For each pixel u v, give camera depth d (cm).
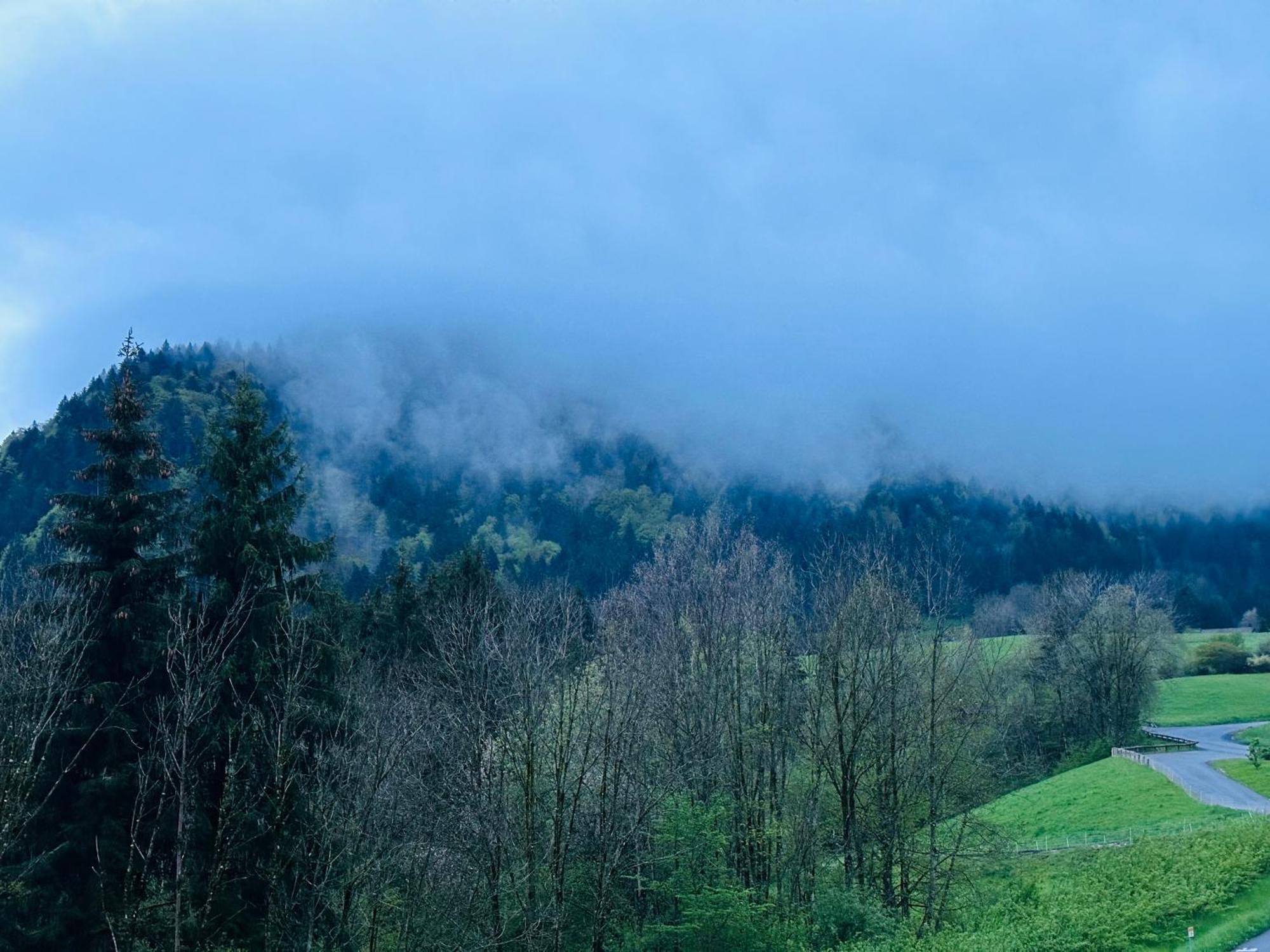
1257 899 3177
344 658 3322
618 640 4019
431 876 3147
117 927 2692
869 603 4075
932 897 3725
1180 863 3606
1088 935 2991
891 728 3947
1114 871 3728
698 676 4050
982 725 4753
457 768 3203
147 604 3042
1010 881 4125
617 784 3177
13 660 2792
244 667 3052
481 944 2977
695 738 3791
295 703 2948
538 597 3866
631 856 3369
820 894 3697
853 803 3853
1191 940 2839
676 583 4556
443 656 3481
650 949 3256
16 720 2602
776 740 4131
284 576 3409
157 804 2920
